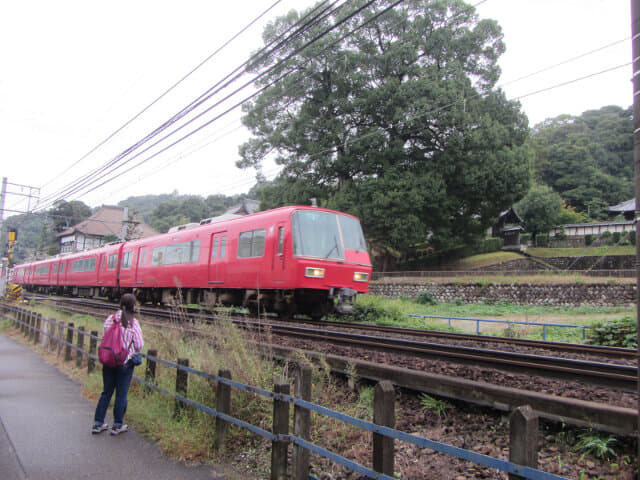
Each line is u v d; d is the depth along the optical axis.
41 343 10.23
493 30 27.72
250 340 5.63
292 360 5.41
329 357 5.55
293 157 29.31
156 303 18.03
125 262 19.17
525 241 42.91
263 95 28.67
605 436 3.53
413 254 37.00
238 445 4.11
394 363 6.22
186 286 14.27
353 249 11.41
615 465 3.31
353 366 5.20
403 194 25.69
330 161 27.58
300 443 3.17
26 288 39.72
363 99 26.33
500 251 40.44
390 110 26.45
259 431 3.48
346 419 2.86
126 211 34.03
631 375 5.36
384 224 25.80
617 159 57.69
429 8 27.44
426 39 27.64
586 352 7.93
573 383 5.03
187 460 3.89
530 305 21.27
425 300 23.06
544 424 3.98
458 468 3.50
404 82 26.03
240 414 4.36
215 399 4.53
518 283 21.89
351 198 26.53
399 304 21.00
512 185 27.30
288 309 11.75
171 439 4.10
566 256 33.12
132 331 4.60
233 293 12.80
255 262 11.34
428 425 4.38
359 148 26.48
